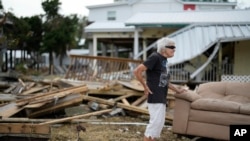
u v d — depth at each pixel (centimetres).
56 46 2550
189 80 1092
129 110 694
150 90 396
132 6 2200
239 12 1677
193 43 1168
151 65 389
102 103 715
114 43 2306
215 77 1153
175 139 529
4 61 1958
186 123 527
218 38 1118
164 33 1681
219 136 502
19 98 748
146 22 1568
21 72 1959
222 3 2144
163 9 2147
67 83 920
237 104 502
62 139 493
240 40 1123
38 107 584
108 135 527
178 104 535
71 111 705
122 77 1041
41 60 2822
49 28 2500
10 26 1762
